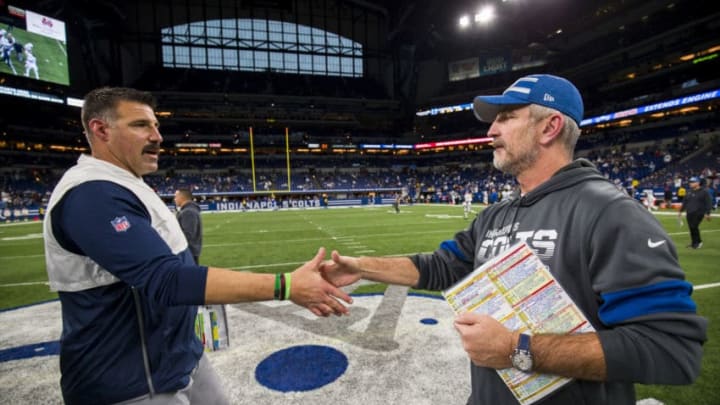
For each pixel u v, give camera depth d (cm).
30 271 792
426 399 253
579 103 123
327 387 271
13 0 2850
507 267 105
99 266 123
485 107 132
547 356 89
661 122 3484
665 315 83
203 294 110
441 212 2469
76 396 128
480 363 99
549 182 116
